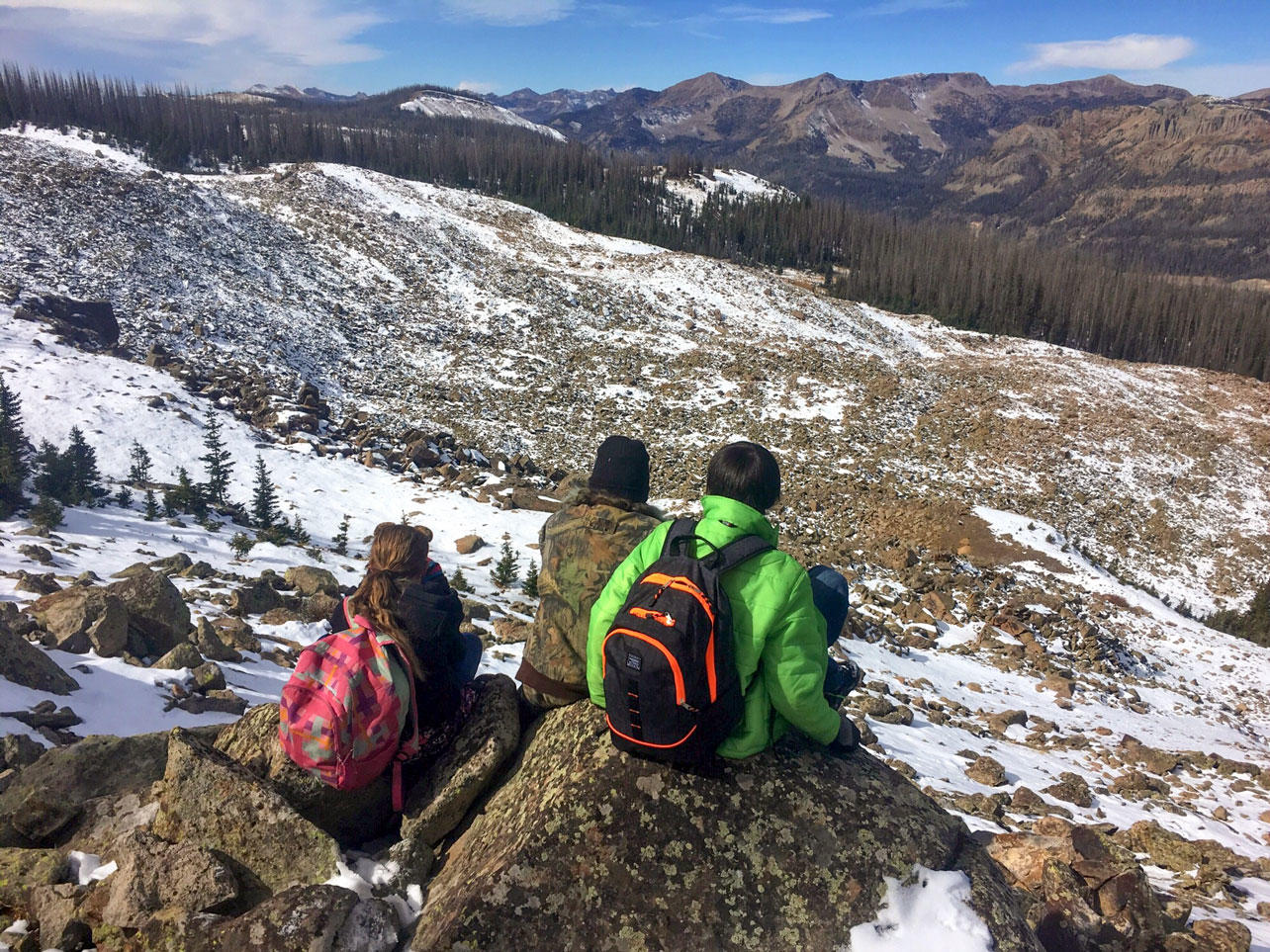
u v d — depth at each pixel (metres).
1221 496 48.75
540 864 2.85
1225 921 4.71
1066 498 44.53
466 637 4.10
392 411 41.16
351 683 3.20
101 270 46.16
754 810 3.04
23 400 23.70
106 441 23.17
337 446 29.81
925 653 21.33
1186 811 12.52
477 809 3.53
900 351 76.00
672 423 46.41
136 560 12.95
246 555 15.68
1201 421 62.94
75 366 28.05
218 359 39.22
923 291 119.38
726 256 132.62
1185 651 28.20
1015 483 44.75
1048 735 16.67
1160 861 8.71
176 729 3.50
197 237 57.97
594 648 3.22
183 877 3.06
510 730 3.65
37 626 7.35
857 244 141.62
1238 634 35.25
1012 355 81.12
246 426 29.05
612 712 2.92
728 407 49.75
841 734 3.39
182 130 123.50
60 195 55.06
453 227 88.69
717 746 3.02
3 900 3.22
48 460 17.25
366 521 23.36
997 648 23.20
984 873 3.15
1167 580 39.91
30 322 31.97
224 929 2.83
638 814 2.96
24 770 3.80
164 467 23.00
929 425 51.00
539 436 41.75
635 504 3.67
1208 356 111.56
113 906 3.02
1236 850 10.70
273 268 59.50
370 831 3.63
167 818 3.32
